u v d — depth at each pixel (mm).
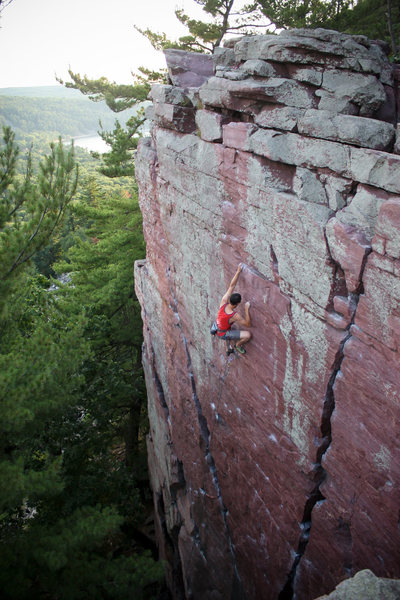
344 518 6422
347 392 5895
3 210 7480
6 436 8594
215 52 7582
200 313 9555
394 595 4148
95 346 18109
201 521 11500
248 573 9578
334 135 5602
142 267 13820
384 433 5477
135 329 19812
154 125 10430
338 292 5801
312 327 6223
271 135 6348
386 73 6316
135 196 21875
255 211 6949
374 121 5438
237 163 7141
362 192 5426
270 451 7859
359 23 16703
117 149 21375
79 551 8469
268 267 6910
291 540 7719
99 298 19281
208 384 9844
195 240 9070
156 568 8742
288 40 6168
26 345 9203
